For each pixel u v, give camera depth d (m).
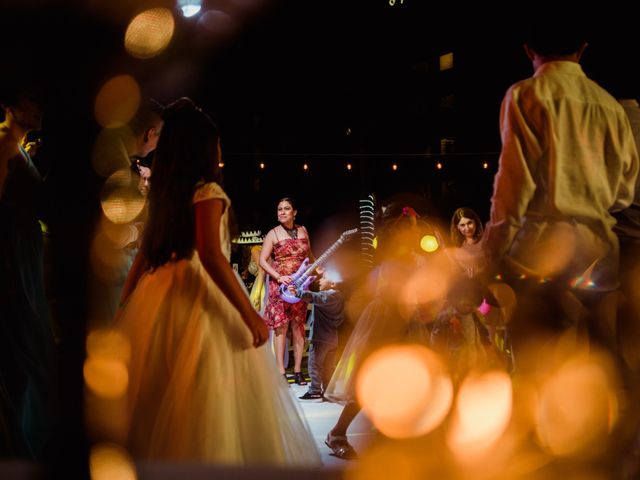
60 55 2.51
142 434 2.49
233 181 20.14
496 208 2.68
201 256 2.61
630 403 2.68
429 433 3.87
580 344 2.71
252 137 19.34
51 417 3.13
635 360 2.73
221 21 12.90
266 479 2.49
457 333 4.30
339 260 7.55
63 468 2.12
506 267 2.70
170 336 2.62
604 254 2.67
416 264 4.38
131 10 2.51
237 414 2.61
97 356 2.40
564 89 2.66
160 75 8.48
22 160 3.21
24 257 3.21
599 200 2.65
